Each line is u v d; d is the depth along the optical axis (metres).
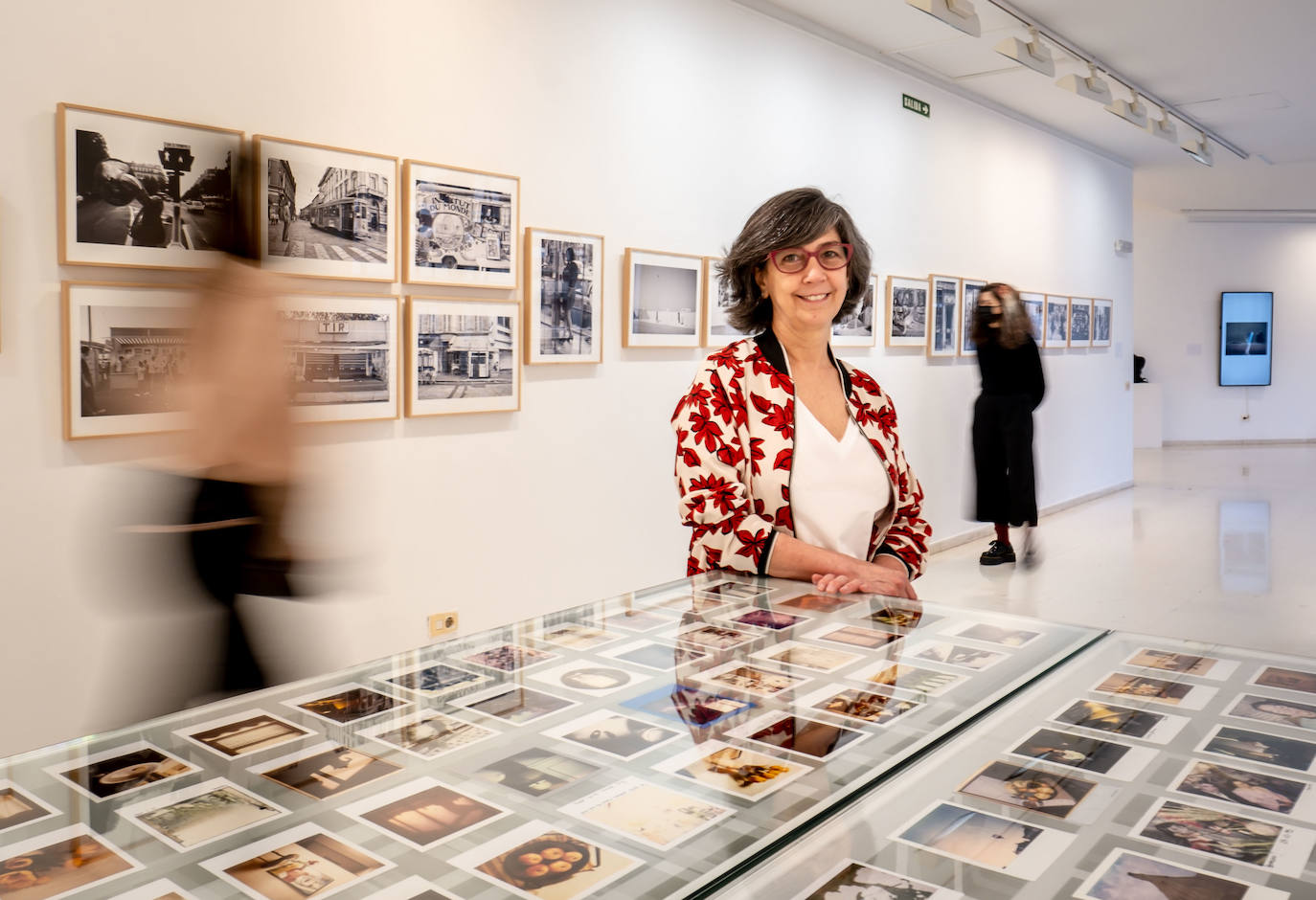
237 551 1.65
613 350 5.02
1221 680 1.17
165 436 3.27
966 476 8.28
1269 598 6.06
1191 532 8.40
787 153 6.11
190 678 1.62
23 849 0.72
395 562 4.05
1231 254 15.84
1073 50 6.98
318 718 1.00
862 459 1.90
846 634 1.34
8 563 2.97
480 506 4.39
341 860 0.71
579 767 0.88
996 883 0.72
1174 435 16.05
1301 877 0.72
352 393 3.83
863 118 6.80
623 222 5.01
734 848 0.74
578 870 0.70
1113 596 6.16
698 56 5.41
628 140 5.02
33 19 2.96
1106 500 10.56
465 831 0.76
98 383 3.10
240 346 1.74
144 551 1.62
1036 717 1.04
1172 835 0.79
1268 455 14.61
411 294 4.05
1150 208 15.77
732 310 2.01
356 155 3.80
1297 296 15.88
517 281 4.47
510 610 4.54
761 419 1.87
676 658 1.22
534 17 4.50
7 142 2.93
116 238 3.13
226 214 3.39
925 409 7.74
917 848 0.76
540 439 4.66
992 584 6.55
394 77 3.94
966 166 8.09
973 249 8.28
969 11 5.85
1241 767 0.91
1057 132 9.59
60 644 3.07
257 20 3.50
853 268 1.96
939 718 1.01
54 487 3.05
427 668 1.17
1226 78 7.85
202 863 0.71
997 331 6.86
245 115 3.48
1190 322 15.98
